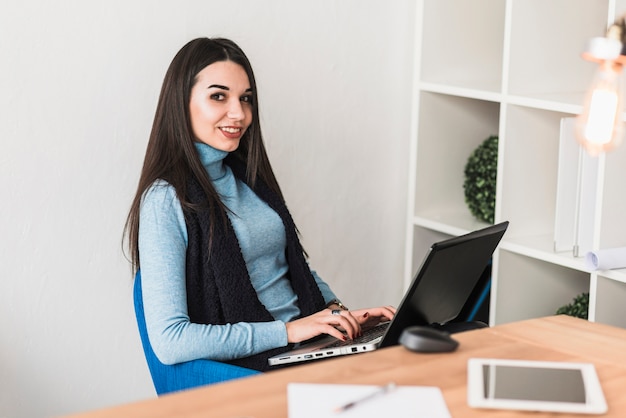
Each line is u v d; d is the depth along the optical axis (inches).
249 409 55.7
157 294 84.6
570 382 60.9
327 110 123.3
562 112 113.7
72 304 106.0
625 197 99.7
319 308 98.9
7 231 100.3
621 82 95.3
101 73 103.5
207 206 89.3
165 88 92.1
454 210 129.9
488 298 117.3
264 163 99.4
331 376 61.5
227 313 89.1
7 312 101.7
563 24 111.3
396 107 130.2
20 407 104.0
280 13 116.1
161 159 90.9
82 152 103.7
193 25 109.1
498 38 128.0
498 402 57.1
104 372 109.7
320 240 126.4
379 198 131.5
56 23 99.6
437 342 66.4
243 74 93.4
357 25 123.5
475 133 129.2
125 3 103.7
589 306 101.3
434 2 122.1
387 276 135.0
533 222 114.9
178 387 85.2
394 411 55.5
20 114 99.0
